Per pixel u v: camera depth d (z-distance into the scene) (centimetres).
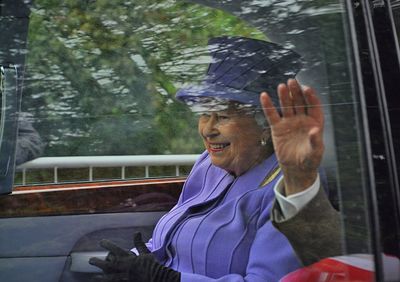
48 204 190
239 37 168
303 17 157
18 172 181
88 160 182
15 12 175
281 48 160
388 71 146
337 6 152
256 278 164
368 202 142
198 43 175
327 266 150
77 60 178
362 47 147
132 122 180
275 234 163
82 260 188
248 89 166
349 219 146
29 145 179
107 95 179
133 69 179
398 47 149
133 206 201
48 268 186
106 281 185
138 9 177
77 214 194
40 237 189
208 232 179
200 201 188
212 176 187
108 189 196
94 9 178
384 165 141
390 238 138
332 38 151
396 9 154
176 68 177
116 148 181
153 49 178
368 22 149
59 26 178
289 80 158
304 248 155
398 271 136
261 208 169
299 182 156
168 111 179
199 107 176
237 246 172
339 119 148
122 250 191
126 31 179
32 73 177
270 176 168
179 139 180
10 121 176
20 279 184
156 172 192
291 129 157
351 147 145
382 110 143
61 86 178
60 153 180
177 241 185
